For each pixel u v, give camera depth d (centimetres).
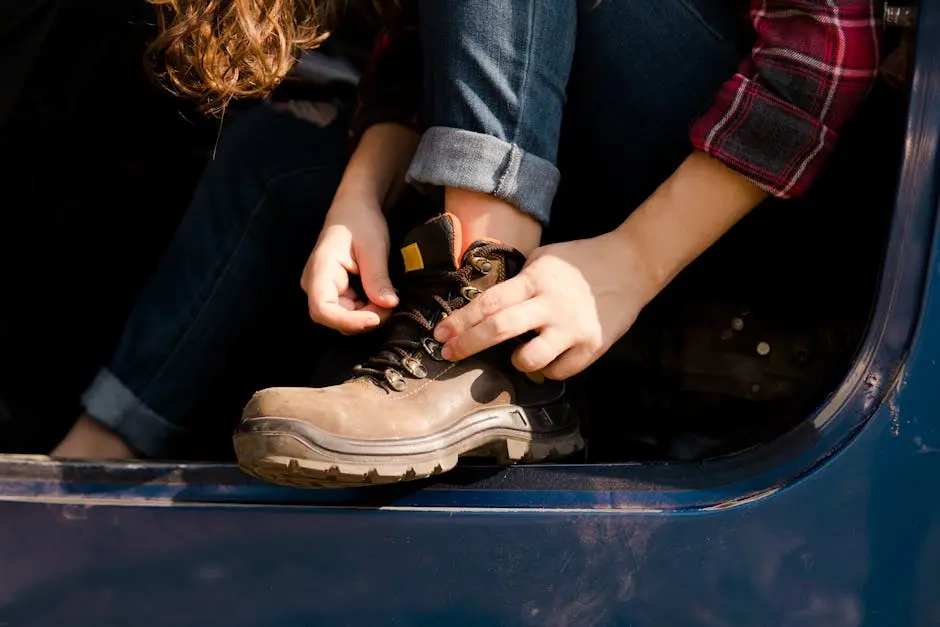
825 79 99
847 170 113
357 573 96
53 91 153
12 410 153
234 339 128
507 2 102
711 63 112
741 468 96
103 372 125
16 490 98
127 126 165
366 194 119
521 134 103
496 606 96
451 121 103
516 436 100
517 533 96
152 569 98
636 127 116
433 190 111
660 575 95
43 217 166
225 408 131
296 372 140
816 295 117
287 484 94
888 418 94
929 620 94
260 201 129
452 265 102
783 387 116
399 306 108
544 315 97
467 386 99
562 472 97
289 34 110
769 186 101
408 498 97
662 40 111
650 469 97
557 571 95
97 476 98
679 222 103
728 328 117
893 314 94
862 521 94
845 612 94
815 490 94
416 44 127
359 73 160
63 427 153
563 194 127
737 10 113
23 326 165
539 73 103
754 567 94
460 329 98
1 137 156
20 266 167
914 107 93
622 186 121
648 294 104
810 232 118
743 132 100
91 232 170
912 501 94
